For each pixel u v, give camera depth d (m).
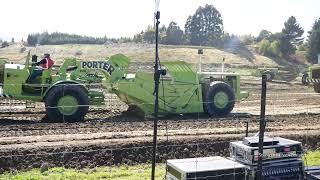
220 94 17.84
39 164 10.95
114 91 16.62
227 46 77.00
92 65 16.45
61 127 14.44
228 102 17.98
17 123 15.05
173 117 17.44
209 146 13.05
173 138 13.28
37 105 18.97
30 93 15.45
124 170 11.07
